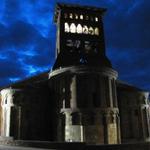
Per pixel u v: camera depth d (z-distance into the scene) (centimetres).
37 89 6450
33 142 3894
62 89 5747
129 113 7019
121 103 7025
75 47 6944
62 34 6988
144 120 7138
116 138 5559
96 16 7462
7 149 3566
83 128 5303
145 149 3819
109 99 5666
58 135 5609
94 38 7181
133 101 7100
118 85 7512
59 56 6731
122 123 6862
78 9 7350
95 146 3603
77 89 5550
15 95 6297
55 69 6181
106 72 5759
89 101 5447
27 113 6275
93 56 6919
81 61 6744
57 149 3659
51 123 6300
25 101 6319
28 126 6191
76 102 5462
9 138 4728
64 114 5553
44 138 6191
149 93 7544
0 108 6744
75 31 7125
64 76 5766
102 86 5647
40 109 6381
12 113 6200
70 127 5388
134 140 6756
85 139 5250
